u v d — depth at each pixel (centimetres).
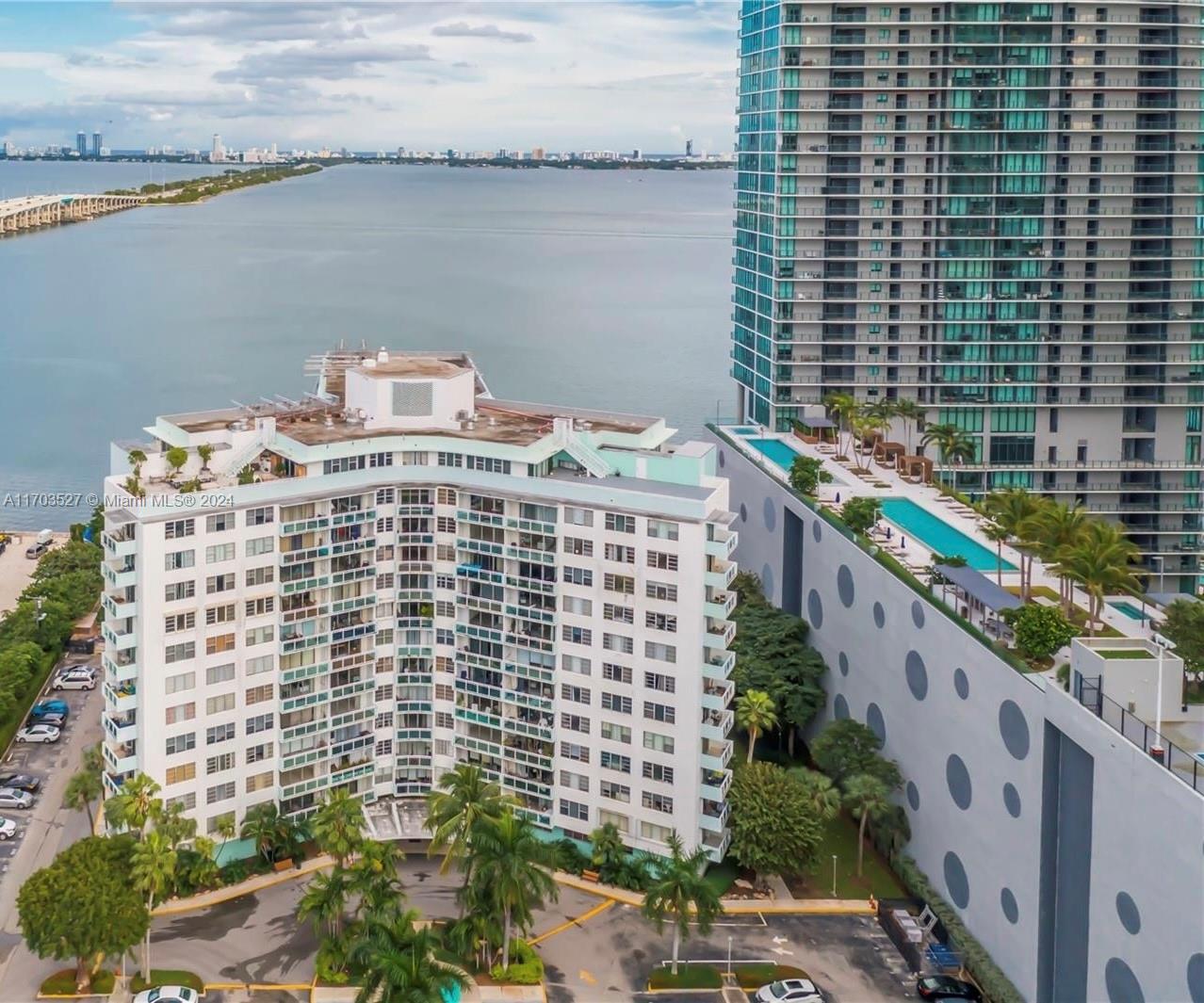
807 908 13675
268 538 13712
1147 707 11075
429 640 14888
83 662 19838
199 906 13250
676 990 12156
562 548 13938
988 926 12800
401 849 14388
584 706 14088
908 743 14775
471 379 15888
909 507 19025
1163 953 10069
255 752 13975
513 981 12138
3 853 14200
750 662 17388
